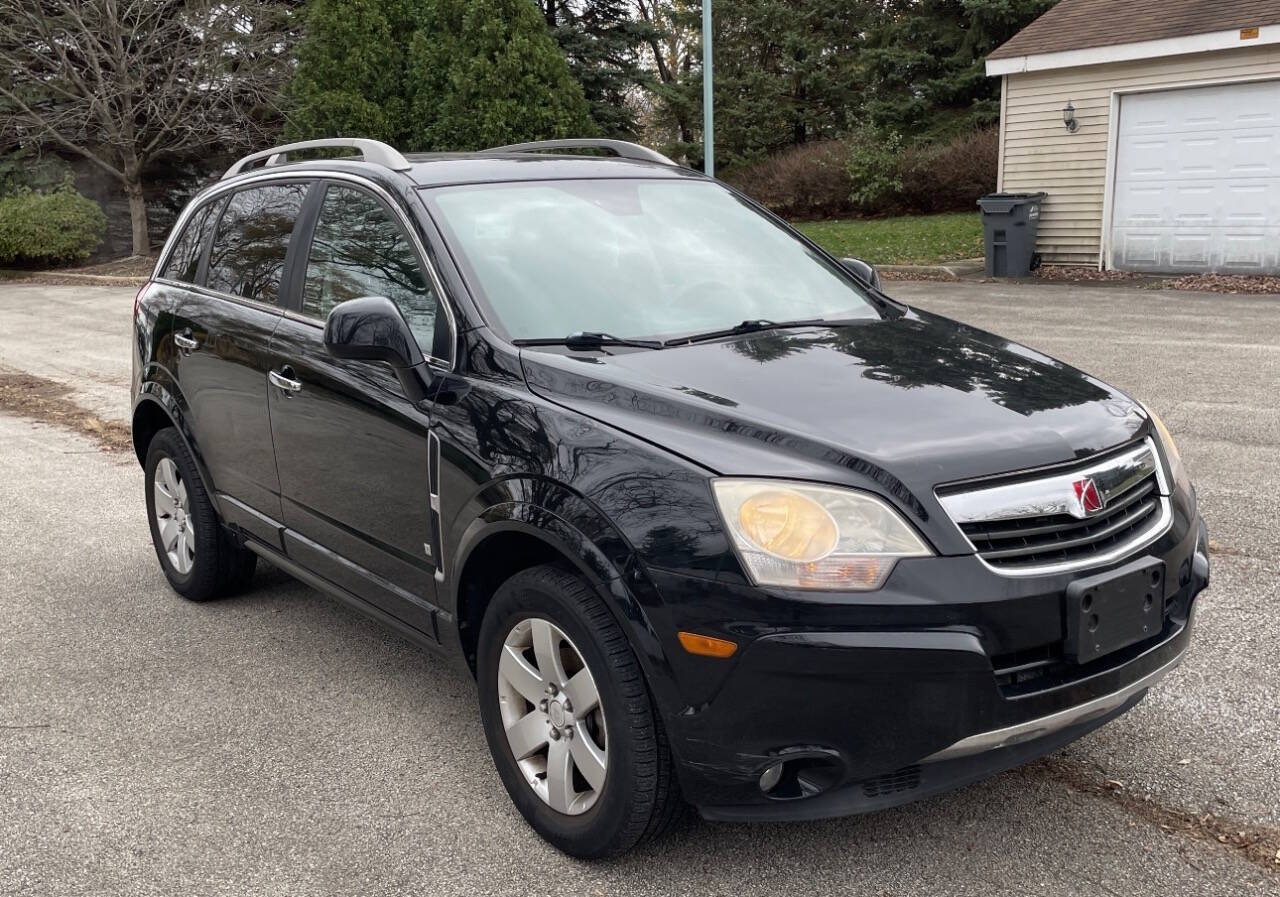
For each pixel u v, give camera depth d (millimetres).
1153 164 15945
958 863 2910
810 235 22656
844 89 31141
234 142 27984
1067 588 2621
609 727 2777
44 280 25703
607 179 4113
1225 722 3568
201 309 4605
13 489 7035
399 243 3648
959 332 3707
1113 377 8797
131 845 3113
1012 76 17125
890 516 2562
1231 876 2814
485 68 24000
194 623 4770
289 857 3041
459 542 3164
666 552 2619
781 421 2771
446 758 3568
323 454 3811
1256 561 4875
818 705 2518
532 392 3082
